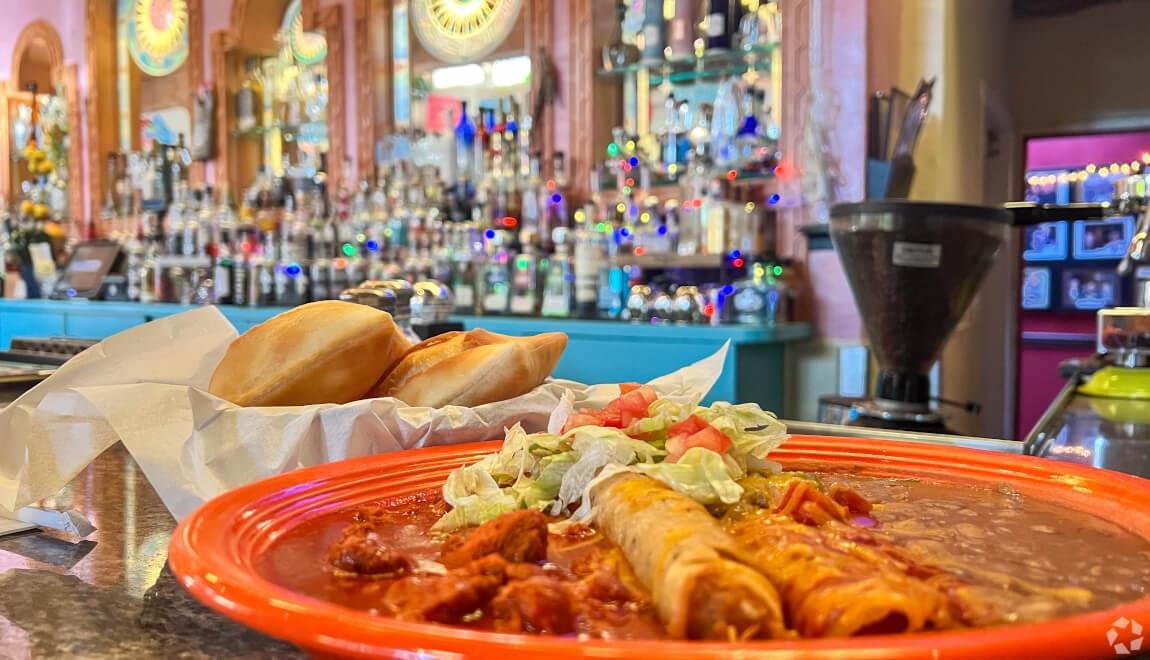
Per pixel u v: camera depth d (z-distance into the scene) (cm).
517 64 377
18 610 52
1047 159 666
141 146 516
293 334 83
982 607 38
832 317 290
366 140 416
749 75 323
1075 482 66
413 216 376
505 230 359
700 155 312
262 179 448
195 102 474
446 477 71
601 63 346
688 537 42
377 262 382
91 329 429
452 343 95
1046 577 45
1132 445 119
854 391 282
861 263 186
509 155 362
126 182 506
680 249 310
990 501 64
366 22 412
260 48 461
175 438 70
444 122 401
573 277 329
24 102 564
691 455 60
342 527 57
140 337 81
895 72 309
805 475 73
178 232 452
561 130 355
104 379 77
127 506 79
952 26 327
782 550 43
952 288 181
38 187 544
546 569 48
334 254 404
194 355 83
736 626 37
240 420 73
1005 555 49
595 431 66
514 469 67
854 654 31
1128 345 188
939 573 44
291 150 461
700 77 337
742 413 75
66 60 531
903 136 271
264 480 62
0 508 69
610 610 41
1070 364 230
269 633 35
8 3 564
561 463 66
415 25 405
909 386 193
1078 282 663
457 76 395
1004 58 463
